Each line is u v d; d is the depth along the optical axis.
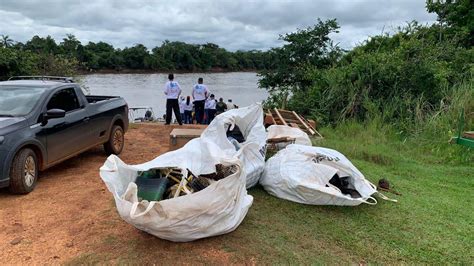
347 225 4.72
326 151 5.89
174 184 4.48
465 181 6.93
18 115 5.56
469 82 11.76
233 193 4.04
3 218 4.64
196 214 3.78
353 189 5.51
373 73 12.42
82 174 6.41
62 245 4.04
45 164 5.79
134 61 102.69
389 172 7.34
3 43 20.70
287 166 5.50
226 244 4.07
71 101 6.61
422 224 4.89
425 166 7.98
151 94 49.22
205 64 117.88
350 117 12.36
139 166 4.63
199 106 15.62
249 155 5.67
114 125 7.87
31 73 19.44
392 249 4.23
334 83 12.97
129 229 4.38
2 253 3.88
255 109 6.99
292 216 4.89
